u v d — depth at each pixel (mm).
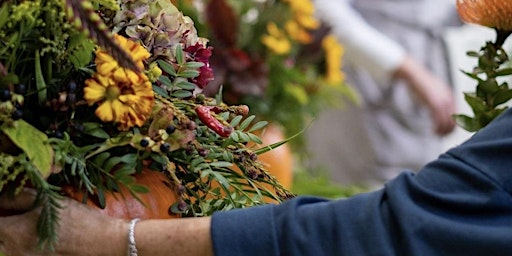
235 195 1209
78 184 1095
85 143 1090
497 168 1002
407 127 3594
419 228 997
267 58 2266
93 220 1085
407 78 3164
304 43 2471
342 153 3654
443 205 1012
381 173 3602
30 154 981
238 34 2211
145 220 1100
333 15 3164
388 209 1033
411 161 3611
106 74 1037
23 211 1071
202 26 2088
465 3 1319
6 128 987
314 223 1045
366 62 3182
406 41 3594
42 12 1023
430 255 989
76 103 1044
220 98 1245
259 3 2336
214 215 1080
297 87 2352
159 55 1151
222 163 1150
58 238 1064
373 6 3613
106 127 1087
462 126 1363
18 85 1015
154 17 1154
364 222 1029
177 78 1156
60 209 1069
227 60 2107
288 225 1047
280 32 2316
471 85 4395
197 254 1064
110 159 1069
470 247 978
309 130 3680
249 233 1051
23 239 1058
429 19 3627
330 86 2605
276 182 1222
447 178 1022
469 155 1022
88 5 935
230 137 1160
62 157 1022
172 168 1107
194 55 1224
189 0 2068
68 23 1014
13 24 997
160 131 1077
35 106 1064
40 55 1037
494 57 1331
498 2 1285
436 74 3646
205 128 1167
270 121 2270
